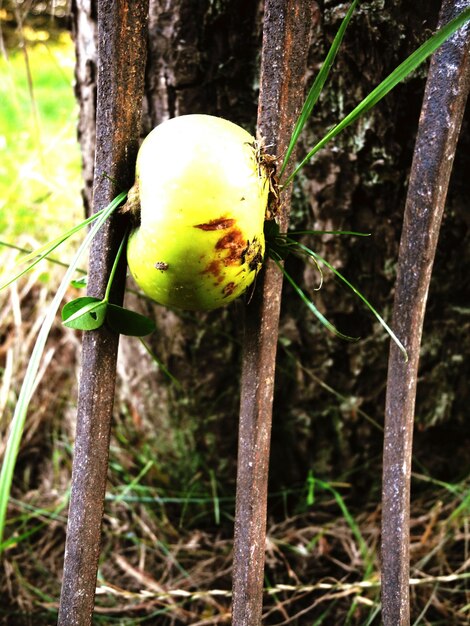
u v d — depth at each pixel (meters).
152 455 0.56
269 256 0.35
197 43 0.44
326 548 0.52
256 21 0.42
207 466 0.55
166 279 0.32
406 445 0.37
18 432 0.29
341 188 0.45
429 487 0.54
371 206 0.46
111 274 0.34
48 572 0.52
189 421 0.54
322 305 0.49
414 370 0.37
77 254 0.32
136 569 0.52
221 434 0.53
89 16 0.46
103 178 0.34
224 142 0.31
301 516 0.54
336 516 0.54
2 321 0.66
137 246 0.32
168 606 0.48
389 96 0.42
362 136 0.43
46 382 0.63
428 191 0.35
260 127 0.35
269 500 0.55
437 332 0.49
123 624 0.48
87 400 0.36
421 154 0.35
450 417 0.51
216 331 0.50
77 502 0.36
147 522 0.54
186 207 0.30
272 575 0.51
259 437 0.37
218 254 0.31
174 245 0.31
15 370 0.63
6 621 0.49
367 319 0.49
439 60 0.34
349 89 0.42
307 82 0.43
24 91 0.99
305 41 0.34
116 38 0.33
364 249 0.47
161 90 0.45
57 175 0.71
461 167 0.43
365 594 0.49
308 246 0.48
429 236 0.36
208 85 0.45
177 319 0.50
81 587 0.36
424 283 0.36
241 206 0.31
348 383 0.51
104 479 0.36
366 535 0.52
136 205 0.32
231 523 0.54
